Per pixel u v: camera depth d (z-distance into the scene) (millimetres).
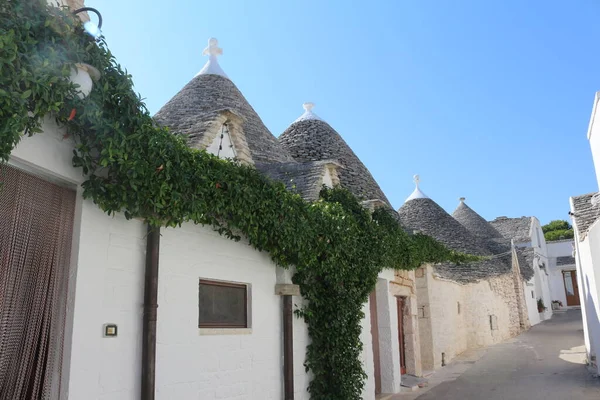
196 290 6008
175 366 5574
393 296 11891
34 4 4035
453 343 17516
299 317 7871
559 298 41094
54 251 4574
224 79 11898
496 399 10039
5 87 3695
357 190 12766
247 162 8836
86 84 4352
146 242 5449
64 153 4594
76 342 4562
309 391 7883
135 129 4875
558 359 15109
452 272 20391
